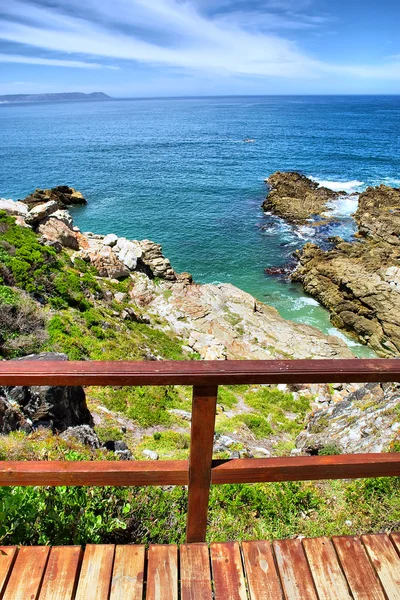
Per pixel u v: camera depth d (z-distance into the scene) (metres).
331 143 93.19
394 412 8.05
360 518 4.29
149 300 24.02
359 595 2.45
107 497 3.76
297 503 4.86
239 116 191.75
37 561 2.52
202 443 2.20
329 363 2.08
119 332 17.75
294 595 2.44
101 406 11.78
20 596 2.34
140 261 27.42
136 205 47.75
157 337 19.73
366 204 41.38
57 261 21.23
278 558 2.62
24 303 14.38
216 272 31.47
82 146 96.81
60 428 7.88
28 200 44.56
